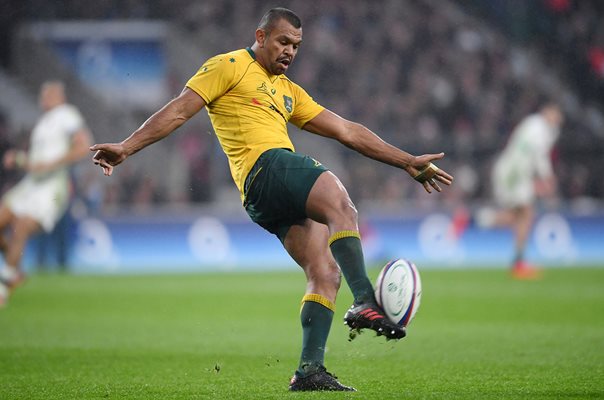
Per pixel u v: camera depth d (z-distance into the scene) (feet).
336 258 60.64
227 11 311.88
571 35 332.19
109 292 161.79
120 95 282.97
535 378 72.38
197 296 154.92
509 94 313.53
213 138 278.26
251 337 103.86
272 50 65.46
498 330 109.09
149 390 67.10
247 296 154.71
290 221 64.75
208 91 63.52
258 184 63.31
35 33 284.41
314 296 63.10
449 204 261.65
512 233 244.83
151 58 283.38
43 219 142.61
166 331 109.19
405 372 77.00
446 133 296.92
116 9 304.09
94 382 71.72
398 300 57.77
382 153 68.59
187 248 233.14
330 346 96.37
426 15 323.37
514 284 175.83
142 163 275.59
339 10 315.17
